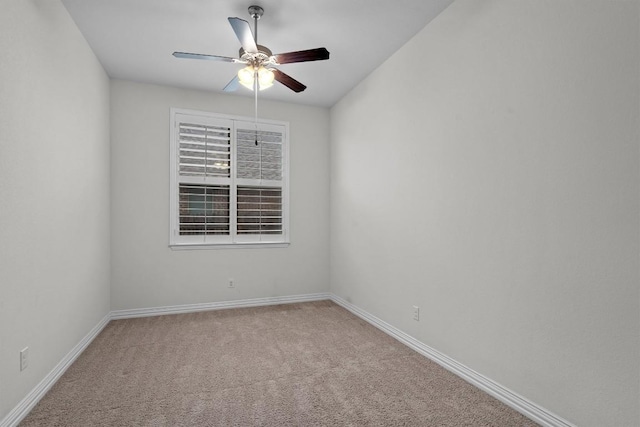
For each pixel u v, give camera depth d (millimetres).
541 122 1779
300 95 4160
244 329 3332
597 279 1534
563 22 1671
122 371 2406
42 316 2078
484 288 2137
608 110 1488
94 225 3064
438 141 2541
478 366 2186
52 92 2213
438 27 2537
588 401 1572
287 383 2242
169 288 3857
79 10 2447
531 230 1836
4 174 1691
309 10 2469
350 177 3996
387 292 3221
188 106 3949
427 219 2662
